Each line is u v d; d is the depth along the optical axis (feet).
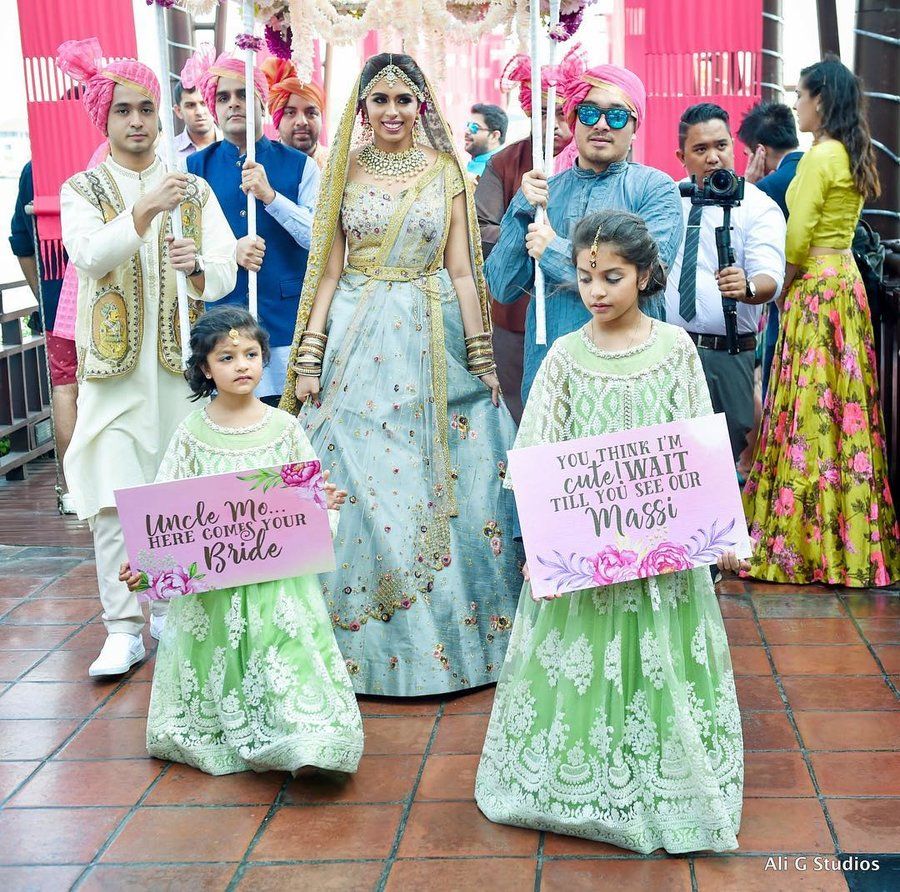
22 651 14.78
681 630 10.12
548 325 13.12
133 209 13.16
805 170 16.22
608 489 9.98
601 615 10.02
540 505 9.96
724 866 9.66
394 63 13.20
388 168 13.60
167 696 11.66
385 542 13.23
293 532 11.24
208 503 11.16
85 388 13.71
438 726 12.45
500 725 10.66
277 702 11.04
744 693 12.93
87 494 13.71
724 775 10.06
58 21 18.62
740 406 15.67
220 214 14.25
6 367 25.07
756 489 17.04
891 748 11.57
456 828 10.34
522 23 14.12
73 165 19.06
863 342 16.46
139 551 11.22
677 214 12.99
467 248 13.84
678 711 9.75
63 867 9.89
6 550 19.16
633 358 10.21
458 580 13.37
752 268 15.25
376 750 11.91
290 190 16.10
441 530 13.41
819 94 16.22
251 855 10.00
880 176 19.13
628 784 9.89
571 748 9.98
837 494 16.37
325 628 11.44
